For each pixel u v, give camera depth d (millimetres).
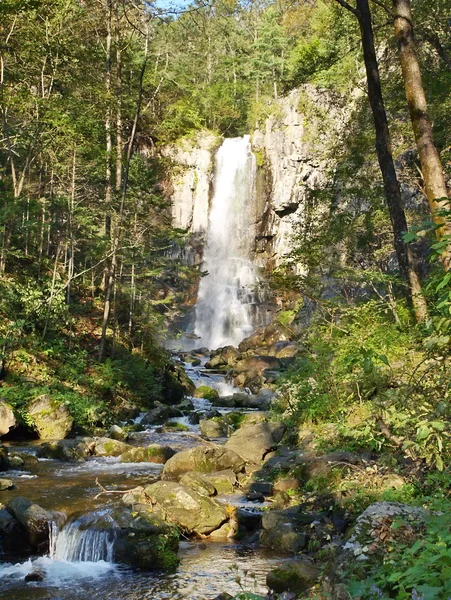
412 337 8977
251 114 48750
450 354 4719
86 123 20406
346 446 9133
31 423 14555
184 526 8141
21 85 20656
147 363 22641
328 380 10445
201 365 30281
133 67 27984
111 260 21438
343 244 17141
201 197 41875
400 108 18406
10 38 20844
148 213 24547
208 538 8117
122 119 29297
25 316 18938
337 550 4543
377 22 18781
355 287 17266
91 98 22312
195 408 21078
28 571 7043
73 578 6824
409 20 10703
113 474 10984
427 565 2980
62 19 21562
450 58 18344
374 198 16859
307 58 16203
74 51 22109
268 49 47688
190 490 8570
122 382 19625
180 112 41062
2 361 16438
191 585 6488
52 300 19578
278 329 32500
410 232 3568
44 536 7730
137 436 15398
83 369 18781
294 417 12555
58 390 16812
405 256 11531
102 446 13195
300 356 15297
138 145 41031
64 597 6273
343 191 17484
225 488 9914
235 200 41969
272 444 11773
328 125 21312
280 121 40844
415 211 18594
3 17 19516
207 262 41125
